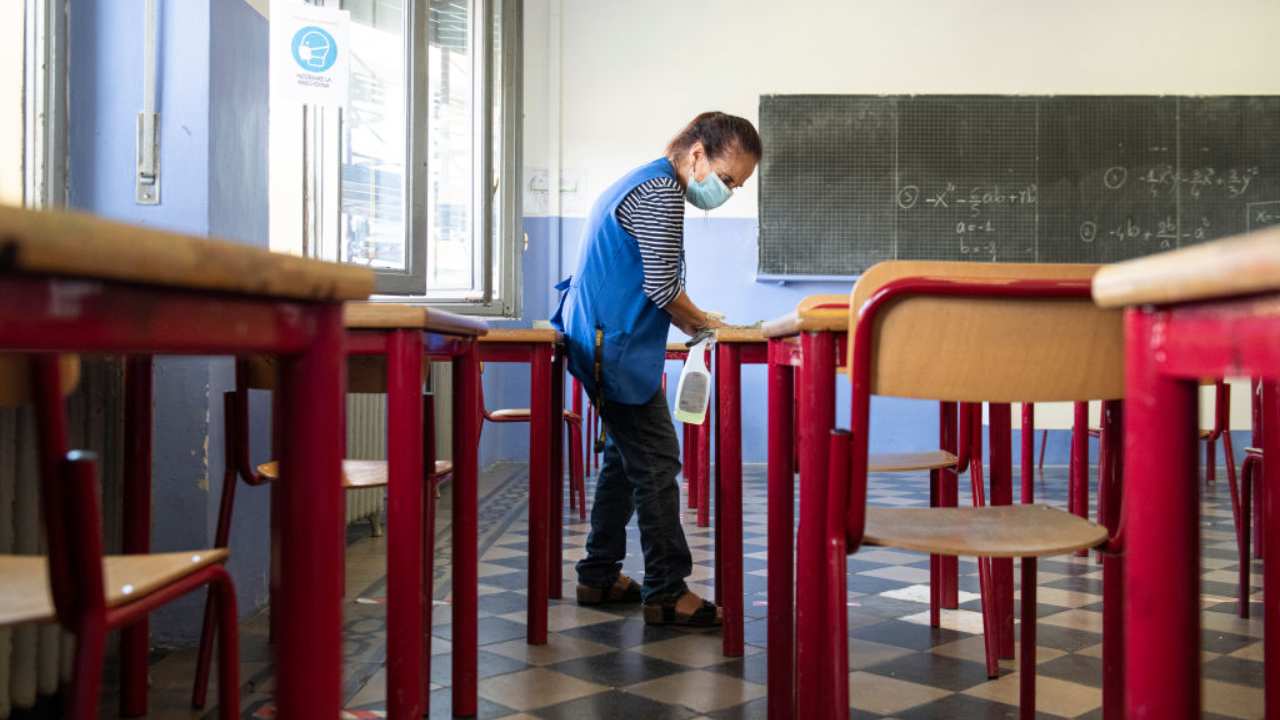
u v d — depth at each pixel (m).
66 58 2.54
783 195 7.38
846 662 1.54
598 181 7.53
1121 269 0.77
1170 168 7.39
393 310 1.79
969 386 1.50
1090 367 1.51
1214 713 2.13
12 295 0.56
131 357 2.10
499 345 2.75
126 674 2.09
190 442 2.64
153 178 2.59
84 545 0.88
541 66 7.49
